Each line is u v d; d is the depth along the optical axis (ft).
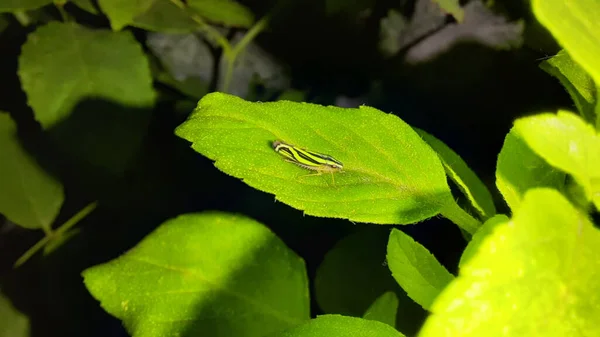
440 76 0.46
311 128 0.20
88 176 0.46
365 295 0.33
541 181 0.19
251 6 0.48
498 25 0.44
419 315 0.32
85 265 0.48
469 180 0.25
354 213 0.17
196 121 0.19
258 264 0.28
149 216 0.50
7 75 0.47
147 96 0.39
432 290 0.19
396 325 0.32
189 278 0.27
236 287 0.27
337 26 0.47
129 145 0.38
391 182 0.19
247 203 0.49
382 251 0.35
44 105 0.37
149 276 0.27
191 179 0.50
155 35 0.50
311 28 0.48
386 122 0.20
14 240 0.49
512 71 0.44
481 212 0.20
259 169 0.18
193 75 0.52
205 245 0.28
